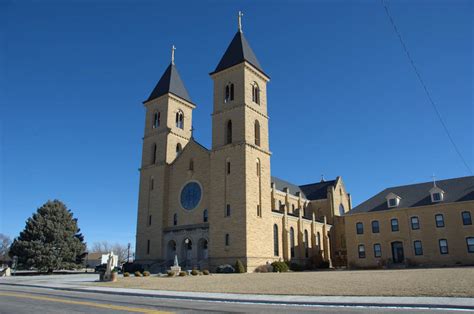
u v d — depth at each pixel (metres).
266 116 67.06
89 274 68.00
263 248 59.06
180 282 36.62
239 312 17.48
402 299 20.22
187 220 66.00
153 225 69.19
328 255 80.75
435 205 63.16
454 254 60.03
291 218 70.56
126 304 21.38
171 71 79.00
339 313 16.72
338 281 31.53
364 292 23.56
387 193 71.62
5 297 25.88
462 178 66.06
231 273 51.66
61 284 38.69
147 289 31.20
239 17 71.06
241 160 59.75
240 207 57.66
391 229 66.50
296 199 85.06
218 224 59.38
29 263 67.06
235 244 56.59
